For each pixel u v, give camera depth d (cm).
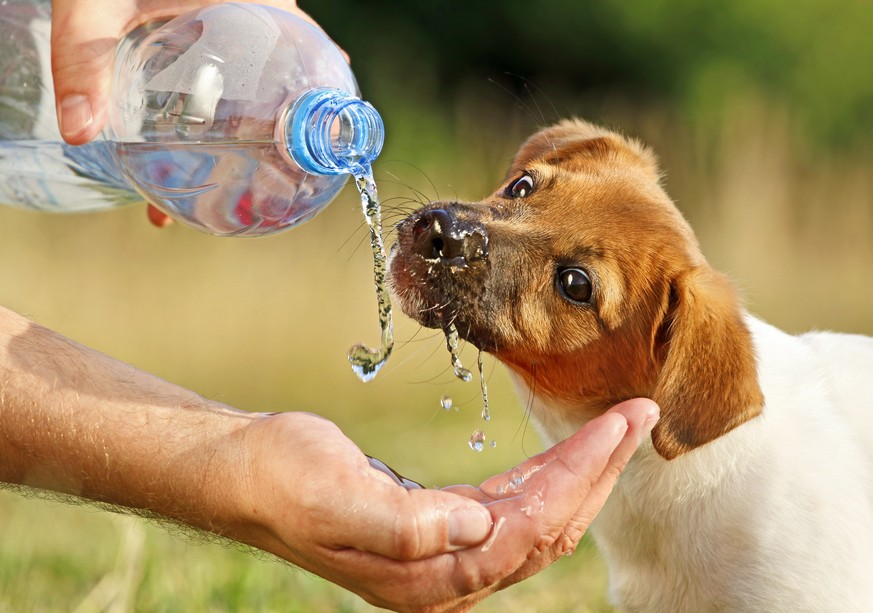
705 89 1752
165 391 327
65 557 520
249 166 344
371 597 310
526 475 318
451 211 419
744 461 387
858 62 1805
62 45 330
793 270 1192
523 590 522
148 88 337
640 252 414
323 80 349
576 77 1786
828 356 428
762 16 1769
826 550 372
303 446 302
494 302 410
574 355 415
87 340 866
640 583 419
